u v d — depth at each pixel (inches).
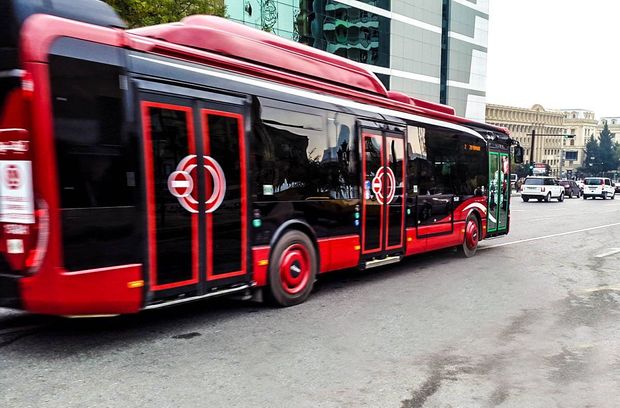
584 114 6323.8
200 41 233.3
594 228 714.2
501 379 168.2
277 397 151.5
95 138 176.6
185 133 205.3
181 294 204.7
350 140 301.7
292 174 260.1
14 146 169.6
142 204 188.9
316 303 269.9
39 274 169.6
